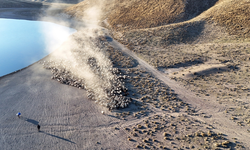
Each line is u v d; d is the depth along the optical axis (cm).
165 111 2762
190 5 7362
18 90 3459
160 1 8025
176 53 4822
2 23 9162
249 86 3125
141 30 6488
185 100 3012
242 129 2288
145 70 4122
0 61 5081
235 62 3872
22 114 2767
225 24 5606
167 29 6134
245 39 4747
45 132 2414
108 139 2273
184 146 2092
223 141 2119
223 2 6662
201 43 5291
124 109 2855
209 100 2948
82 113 2777
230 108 2700
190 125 2433
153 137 2270
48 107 2930
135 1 8831
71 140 2272
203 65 3991
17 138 2320
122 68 4269
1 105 2988
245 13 5425
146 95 3206
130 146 2156
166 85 3503
